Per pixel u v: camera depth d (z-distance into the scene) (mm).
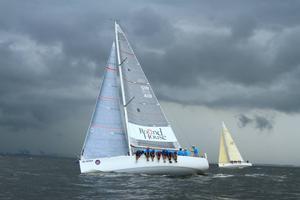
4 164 83875
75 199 22750
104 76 37656
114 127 36938
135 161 35219
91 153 35750
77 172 53312
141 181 32125
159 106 38906
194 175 38312
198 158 37375
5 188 28062
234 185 35562
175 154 36188
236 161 93438
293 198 27500
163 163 35750
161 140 38344
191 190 28719
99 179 32781
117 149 36688
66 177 40094
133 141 36844
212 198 25234
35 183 32062
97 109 36562
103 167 35281
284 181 46906
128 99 37531
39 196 23969
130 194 25156
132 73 38312
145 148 37438
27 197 23500
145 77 39000
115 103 37500
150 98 38625
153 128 38188
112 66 38156
